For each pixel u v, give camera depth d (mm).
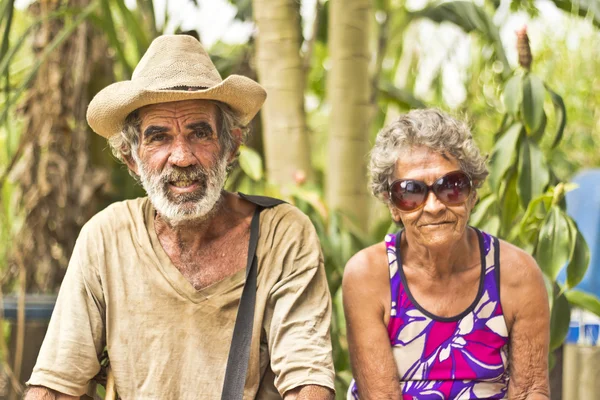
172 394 2043
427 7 4047
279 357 1992
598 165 5047
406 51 4984
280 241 2098
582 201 3576
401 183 2049
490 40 3826
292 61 3162
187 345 2053
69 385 2033
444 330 2123
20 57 3963
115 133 2145
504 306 2127
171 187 2033
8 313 3191
